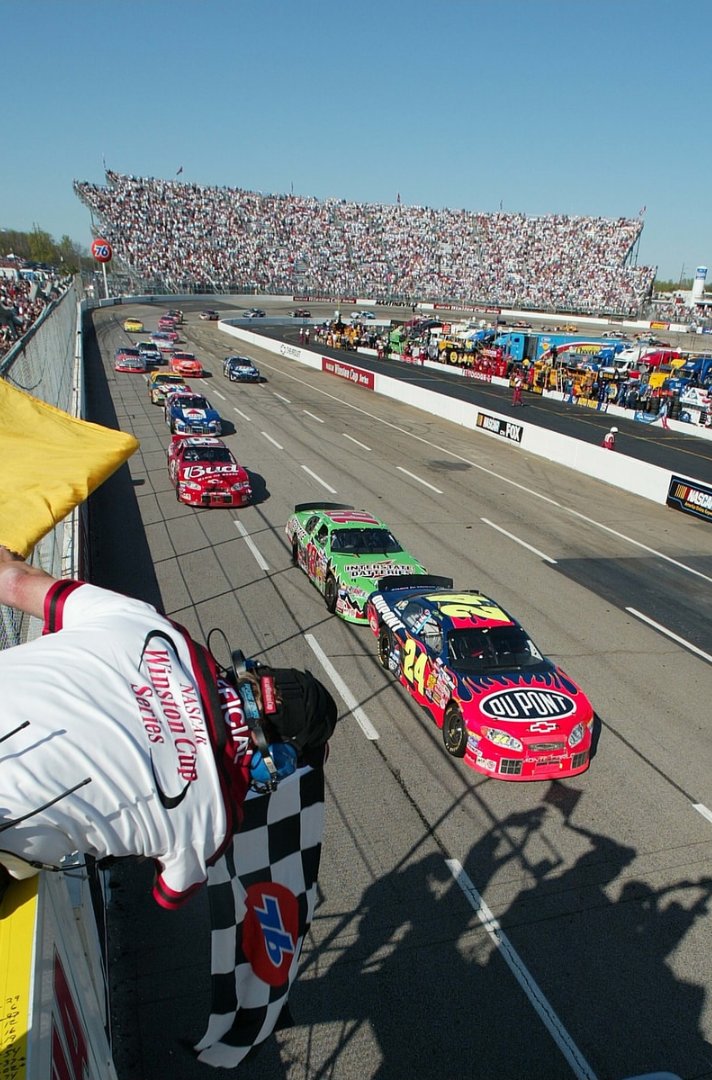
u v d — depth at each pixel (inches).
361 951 213.5
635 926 230.2
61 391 717.3
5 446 89.4
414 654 348.8
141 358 1507.1
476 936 221.9
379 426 1162.6
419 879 242.8
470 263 4343.0
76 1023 59.7
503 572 554.3
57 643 55.1
